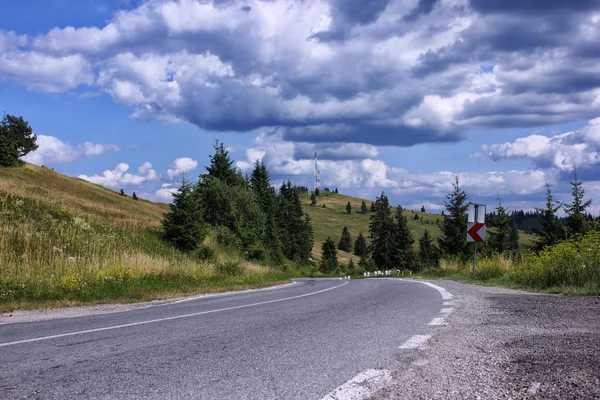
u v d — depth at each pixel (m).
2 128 73.56
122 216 40.53
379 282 21.45
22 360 4.85
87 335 6.46
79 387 3.80
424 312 7.97
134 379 4.03
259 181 69.56
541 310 7.54
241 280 23.50
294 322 7.34
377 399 3.34
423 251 85.50
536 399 3.23
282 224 74.69
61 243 22.36
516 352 4.61
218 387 3.74
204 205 41.94
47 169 78.62
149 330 6.84
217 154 53.38
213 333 6.42
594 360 4.11
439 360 4.41
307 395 3.48
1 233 20.20
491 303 8.87
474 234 18.05
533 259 14.45
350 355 4.77
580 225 33.78
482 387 3.54
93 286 14.64
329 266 84.00
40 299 12.20
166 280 18.77
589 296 9.62
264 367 4.37
